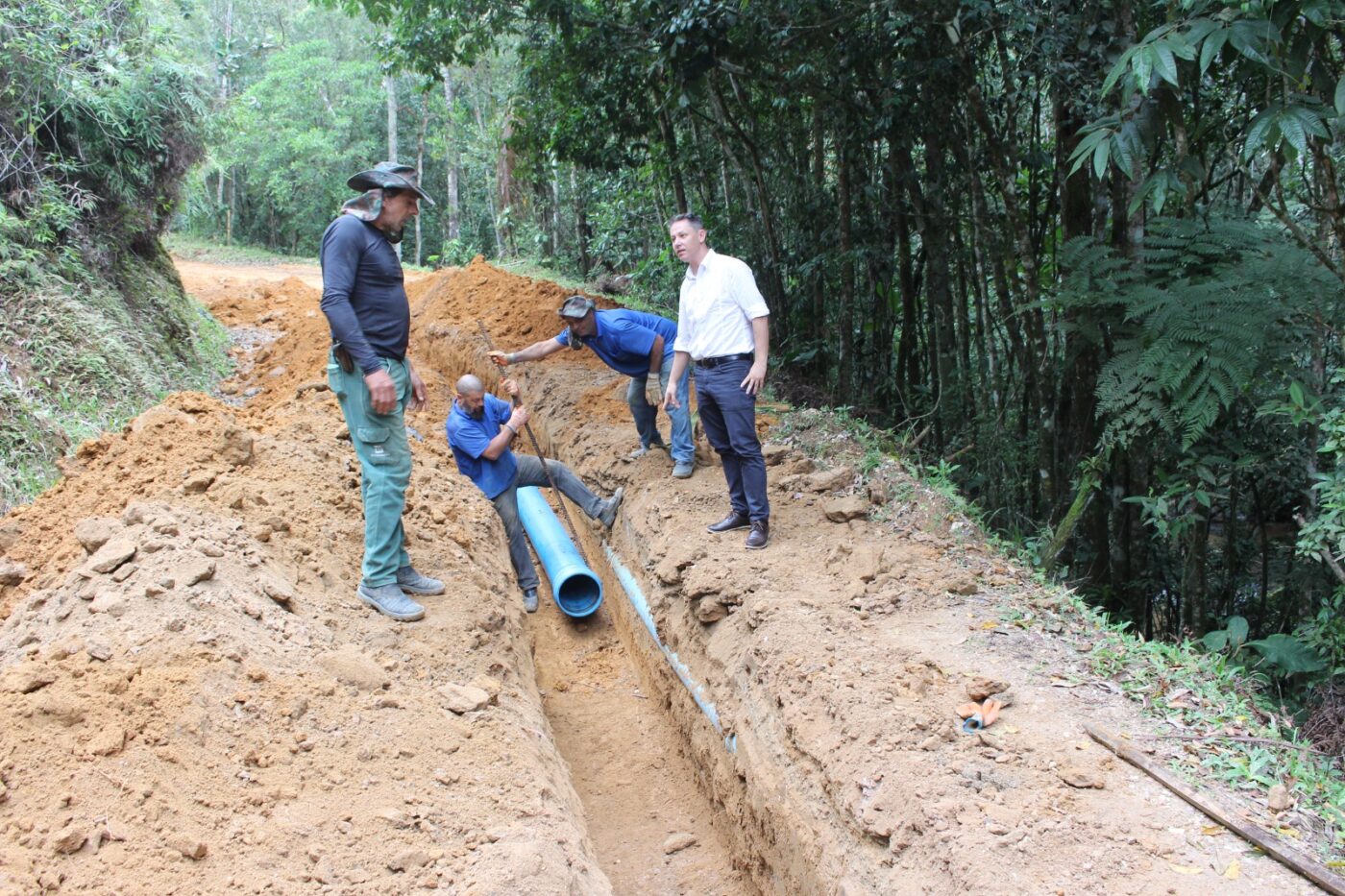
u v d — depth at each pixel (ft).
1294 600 20.44
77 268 29.35
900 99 23.12
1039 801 10.38
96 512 15.97
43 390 24.54
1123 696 12.46
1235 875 9.14
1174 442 18.54
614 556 23.09
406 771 11.54
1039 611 15.14
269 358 39.75
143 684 10.96
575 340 22.15
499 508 22.86
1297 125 13.43
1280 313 16.37
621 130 35.81
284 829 10.08
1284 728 12.15
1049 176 24.47
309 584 14.89
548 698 20.16
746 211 34.63
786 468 21.58
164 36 34.24
